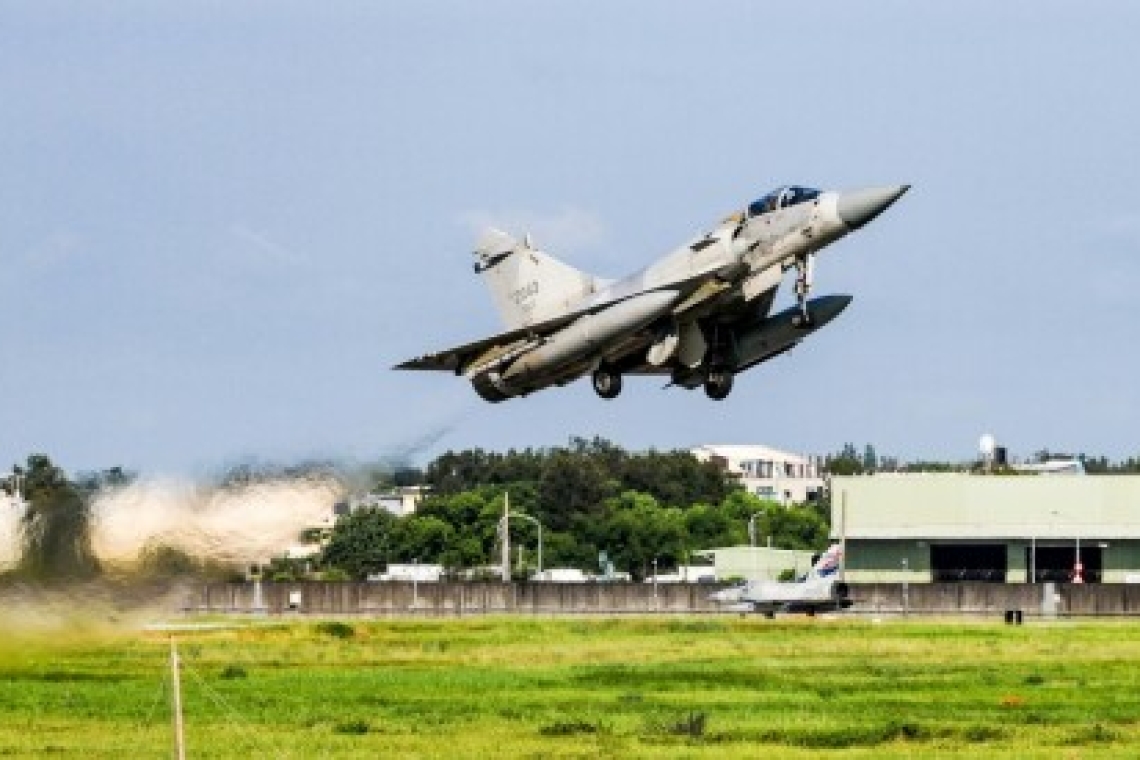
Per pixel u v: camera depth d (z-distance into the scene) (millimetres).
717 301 167750
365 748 138750
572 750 137000
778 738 144250
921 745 140750
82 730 150750
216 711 164125
